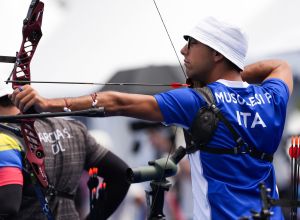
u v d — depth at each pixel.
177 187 27.83
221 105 13.50
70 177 16.36
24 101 12.42
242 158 13.52
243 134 13.53
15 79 13.60
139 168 13.96
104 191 16.98
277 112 14.08
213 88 13.63
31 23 13.60
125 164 17.41
